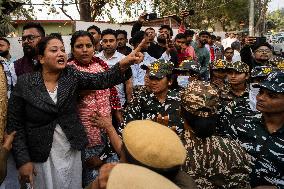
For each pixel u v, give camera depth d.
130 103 3.89
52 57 3.13
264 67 4.35
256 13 28.17
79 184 3.36
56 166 3.17
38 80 3.17
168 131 1.52
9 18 8.02
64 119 3.18
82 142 3.25
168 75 3.74
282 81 2.82
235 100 3.65
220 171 2.29
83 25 10.48
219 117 3.55
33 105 3.09
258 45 6.23
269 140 2.91
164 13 22.91
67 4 15.09
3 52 6.91
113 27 11.14
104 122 2.94
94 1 16.00
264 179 2.92
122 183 1.08
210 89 2.33
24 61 4.22
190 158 2.30
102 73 3.39
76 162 3.30
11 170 3.60
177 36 8.52
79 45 3.93
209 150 2.31
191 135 2.36
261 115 3.09
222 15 36.97
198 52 10.37
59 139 3.18
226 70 4.48
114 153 3.55
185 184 1.72
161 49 7.11
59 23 25.78
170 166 1.44
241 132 3.13
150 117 3.72
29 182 3.06
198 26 30.67
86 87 3.38
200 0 29.81
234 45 12.45
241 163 2.31
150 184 1.08
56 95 3.18
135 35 6.78
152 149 1.43
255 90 4.24
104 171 1.42
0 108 3.00
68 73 3.28
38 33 4.19
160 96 3.76
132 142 1.46
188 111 2.32
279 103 2.83
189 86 2.38
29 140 3.14
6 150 2.88
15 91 3.17
